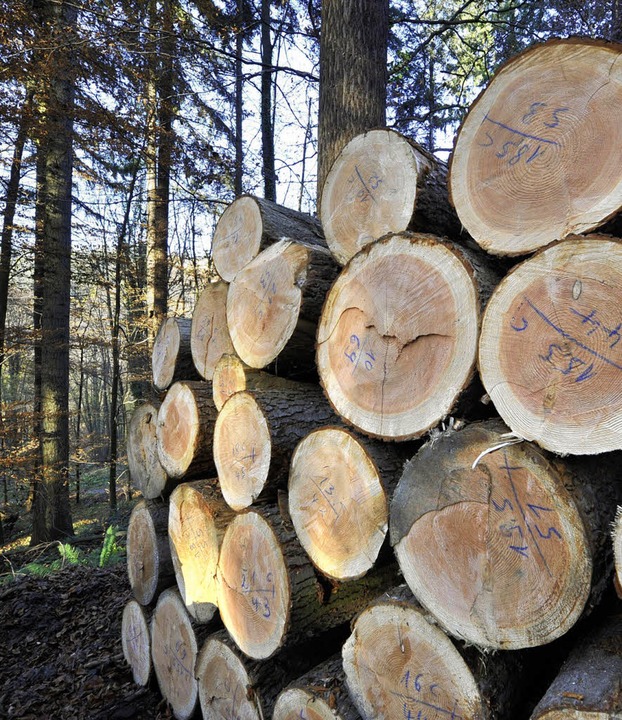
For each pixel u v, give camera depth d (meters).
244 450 2.39
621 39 4.61
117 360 10.04
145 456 3.62
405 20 5.57
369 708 1.72
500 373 1.38
